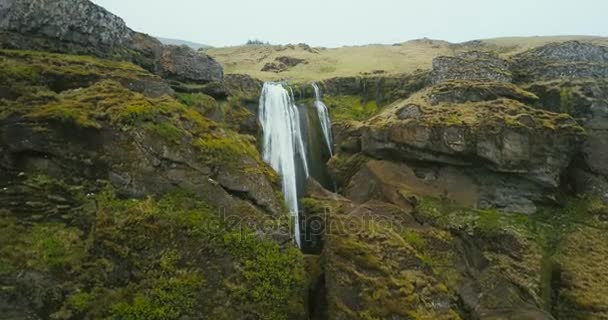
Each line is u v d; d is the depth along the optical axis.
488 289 19.02
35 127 14.22
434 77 28.05
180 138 15.90
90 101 15.55
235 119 22.70
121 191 14.68
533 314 18.25
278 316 15.07
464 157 22.22
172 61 22.55
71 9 18.72
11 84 14.93
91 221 14.15
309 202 20.88
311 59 42.44
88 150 14.79
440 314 16.77
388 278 16.66
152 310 13.35
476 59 27.70
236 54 48.78
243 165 16.92
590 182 23.02
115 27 20.48
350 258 17.02
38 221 13.70
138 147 15.15
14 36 17.12
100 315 12.93
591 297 19.25
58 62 16.89
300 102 29.83
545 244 20.89
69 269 13.25
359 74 34.41
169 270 13.99
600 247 21.08
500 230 20.64
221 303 14.30
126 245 13.82
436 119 22.94
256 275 15.07
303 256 17.78
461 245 20.42
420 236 19.61
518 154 21.73
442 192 22.36
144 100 16.31
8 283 12.47
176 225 14.52
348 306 16.02
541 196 22.22
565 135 22.28
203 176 15.77
